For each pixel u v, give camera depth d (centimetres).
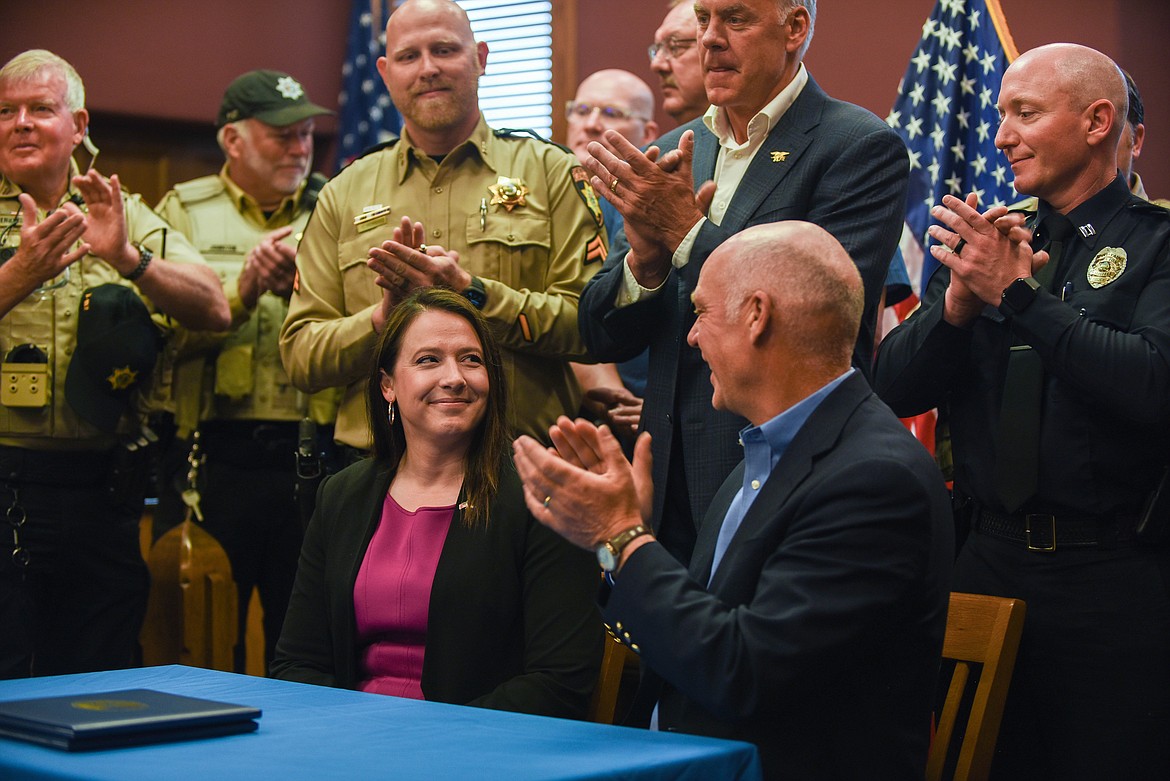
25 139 327
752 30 254
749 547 176
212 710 156
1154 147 484
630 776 138
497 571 229
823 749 170
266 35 666
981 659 205
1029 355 244
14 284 300
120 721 147
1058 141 247
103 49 643
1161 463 235
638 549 171
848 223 249
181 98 654
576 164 323
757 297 179
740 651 162
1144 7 486
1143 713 229
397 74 314
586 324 268
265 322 383
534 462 172
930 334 252
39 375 318
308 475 346
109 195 318
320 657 239
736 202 255
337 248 321
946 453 289
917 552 167
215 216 430
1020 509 242
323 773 134
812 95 263
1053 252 250
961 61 392
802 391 180
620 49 614
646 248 251
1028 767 246
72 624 329
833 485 170
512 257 310
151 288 327
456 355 238
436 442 238
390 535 236
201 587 327
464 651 225
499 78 642
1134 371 226
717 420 247
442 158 318
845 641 162
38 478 320
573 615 227
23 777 136
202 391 379
